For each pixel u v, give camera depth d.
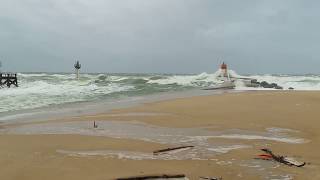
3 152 13.35
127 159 12.43
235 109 24.83
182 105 27.58
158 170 11.11
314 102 28.16
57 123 20.34
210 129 18.27
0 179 10.29
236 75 71.25
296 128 18.34
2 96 38.22
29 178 10.39
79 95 40.22
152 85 58.38
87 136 16.34
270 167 11.58
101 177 10.38
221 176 10.66
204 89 47.94
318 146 14.57
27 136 16.42
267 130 17.94
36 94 40.78
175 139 15.83
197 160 12.38
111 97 37.78
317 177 10.55
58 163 11.87
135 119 21.45
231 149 14.01
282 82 61.06
